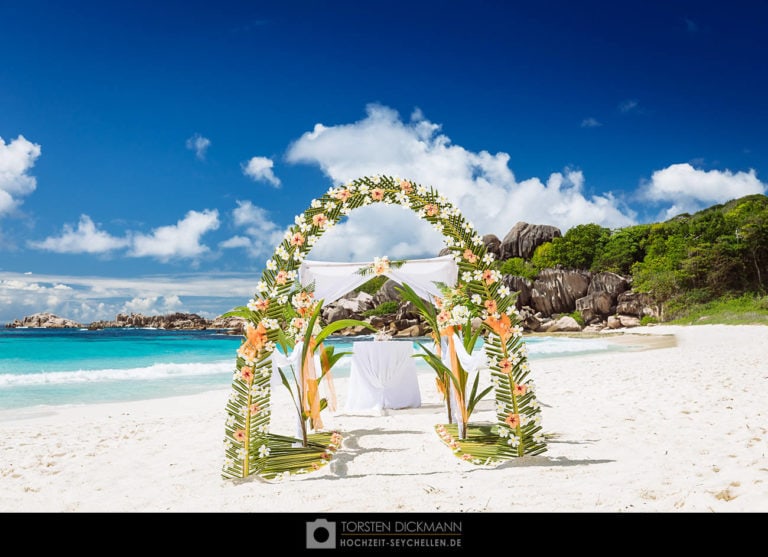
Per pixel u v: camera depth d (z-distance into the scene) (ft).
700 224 187.42
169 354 70.59
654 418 20.01
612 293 155.33
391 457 16.37
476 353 17.01
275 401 29.94
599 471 13.51
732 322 111.65
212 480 14.35
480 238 16.49
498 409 15.69
